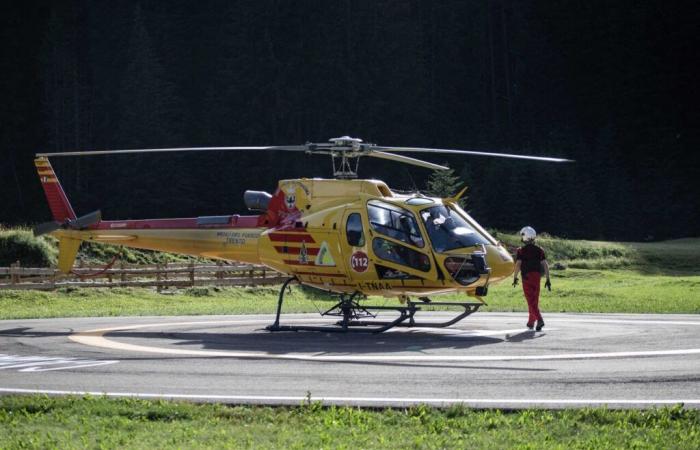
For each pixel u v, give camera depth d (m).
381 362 14.80
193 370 14.17
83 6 134.12
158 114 107.81
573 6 147.25
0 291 35.31
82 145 117.94
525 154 124.56
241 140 117.38
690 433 9.98
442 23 138.88
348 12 125.94
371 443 9.78
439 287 19.08
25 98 124.94
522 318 24.14
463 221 19.62
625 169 126.12
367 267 19.45
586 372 13.56
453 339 18.28
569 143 123.81
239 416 11.00
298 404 11.46
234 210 110.06
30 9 130.50
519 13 145.12
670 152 133.25
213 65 136.38
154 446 9.78
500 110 138.50
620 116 139.38
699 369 13.75
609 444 9.61
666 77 140.62
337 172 20.84
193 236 22.47
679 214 119.38
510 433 10.07
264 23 126.12
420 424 10.53
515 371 13.71
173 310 30.61
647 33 143.50
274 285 42.47
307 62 123.56
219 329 21.44
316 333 19.98
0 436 10.23
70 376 13.80
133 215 104.69
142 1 137.88
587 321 22.48
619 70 142.12
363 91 122.88
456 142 128.38
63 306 34.12
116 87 127.69
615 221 115.31
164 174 105.44
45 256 42.75
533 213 103.62
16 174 118.94
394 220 19.30
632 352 15.76
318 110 121.50
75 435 10.29
